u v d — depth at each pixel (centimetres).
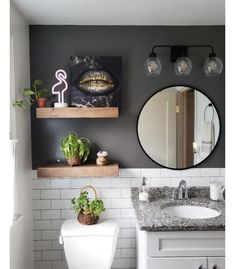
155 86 231
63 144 219
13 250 184
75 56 224
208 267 170
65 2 183
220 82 230
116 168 215
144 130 231
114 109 214
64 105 214
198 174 233
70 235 198
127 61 230
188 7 193
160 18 214
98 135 232
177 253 169
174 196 223
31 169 229
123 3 185
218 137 232
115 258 235
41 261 232
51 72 227
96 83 225
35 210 231
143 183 222
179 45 229
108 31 229
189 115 230
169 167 232
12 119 189
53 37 227
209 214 208
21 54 207
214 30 229
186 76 230
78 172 213
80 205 211
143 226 165
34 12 200
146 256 169
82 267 201
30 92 207
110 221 218
